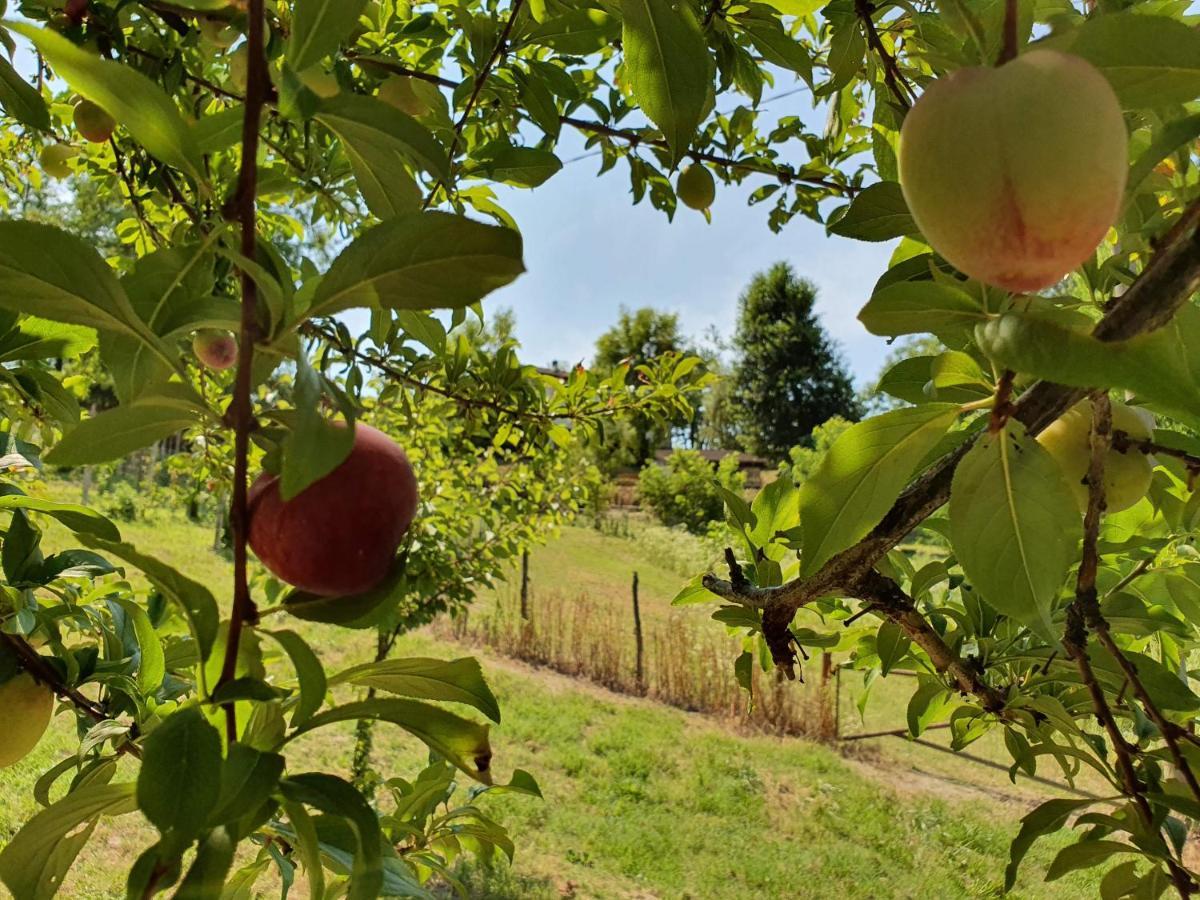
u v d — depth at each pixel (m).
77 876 4.79
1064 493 0.88
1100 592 1.63
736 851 6.55
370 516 0.76
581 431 4.01
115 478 19.53
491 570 5.81
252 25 0.70
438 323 1.99
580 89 2.50
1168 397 0.58
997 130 0.59
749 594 1.35
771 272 43.03
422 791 1.63
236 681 0.68
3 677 1.26
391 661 0.87
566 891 5.71
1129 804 1.17
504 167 1.89
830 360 42.91
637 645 10.77
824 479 0.95
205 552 13.89
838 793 7.86
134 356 0.86
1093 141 0.58
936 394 1.09
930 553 9.78
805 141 2.66
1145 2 1.08
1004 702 1.39
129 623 1.54
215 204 0.79
